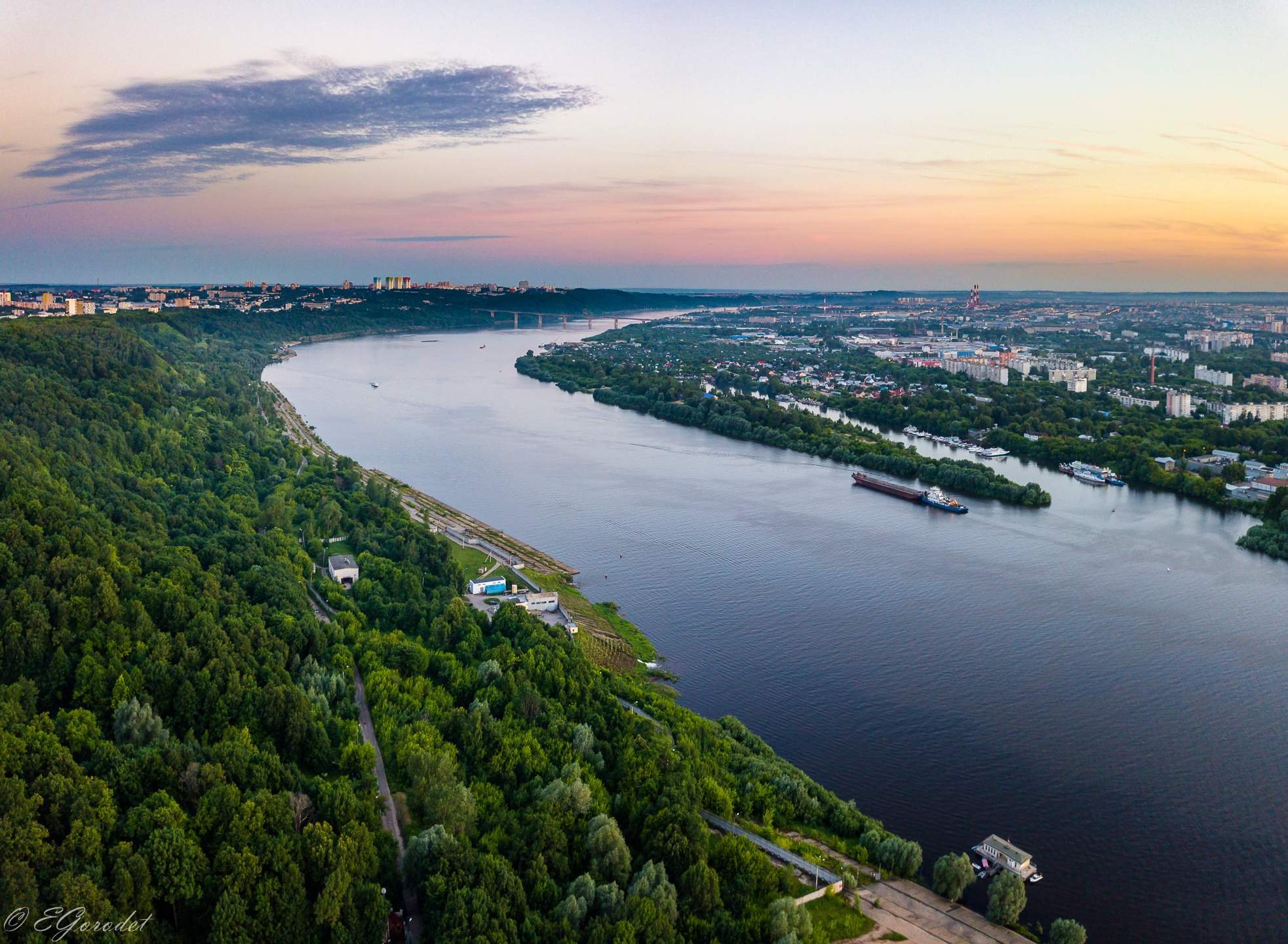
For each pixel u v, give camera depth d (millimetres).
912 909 188125
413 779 195250
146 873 149875
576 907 162000
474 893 157500
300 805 174500
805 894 184500
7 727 178375
